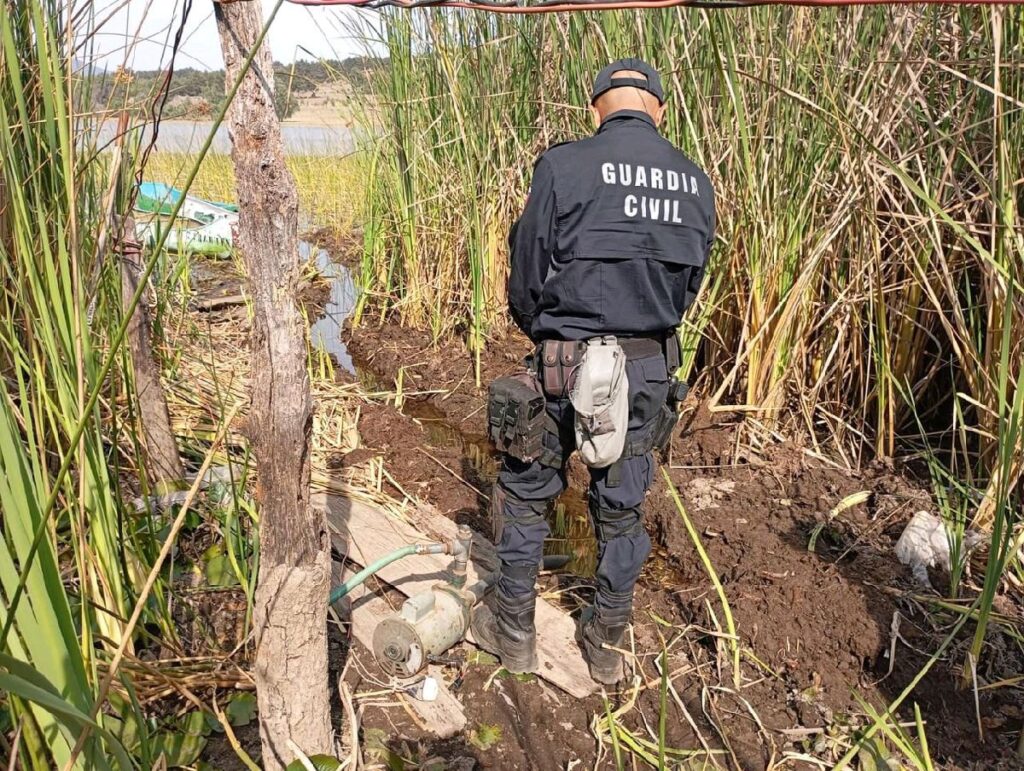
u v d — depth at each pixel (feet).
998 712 7.78
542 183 6.87
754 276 12.40
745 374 13.62
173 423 12.49
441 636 8.11
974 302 11.55
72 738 4.71
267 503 5.60
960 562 8.99
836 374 12.76
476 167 17.49
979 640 7.59
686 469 12.48
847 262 12.42
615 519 7.61
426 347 18.95
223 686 7.29
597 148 6.90
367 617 9.02
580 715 7.95
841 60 11.07
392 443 13.91
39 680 3.80
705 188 7.29
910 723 7.69
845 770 7.26
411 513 11.48
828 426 12.75
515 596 8.00
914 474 11.67
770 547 10.26
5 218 6.69
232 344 17.93
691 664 8.69
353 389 16.42
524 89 16.20
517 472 7.68
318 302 23.75
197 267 25.22
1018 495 9.92
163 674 6.97
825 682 8.18
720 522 11.02
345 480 12.24
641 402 7.22
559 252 6.92
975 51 10.41
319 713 6.32
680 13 12.05
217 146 33.37
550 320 7.16
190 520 9.43
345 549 10.25
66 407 5.96
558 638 8.90
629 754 7.48
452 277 19.07
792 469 12.21
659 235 6.88
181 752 6.73
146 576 7.64
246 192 4.88
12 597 4.08
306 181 34.53
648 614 9.55
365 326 20.83
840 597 8.98
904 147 11.20
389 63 18.45
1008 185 9.23
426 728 7.61
